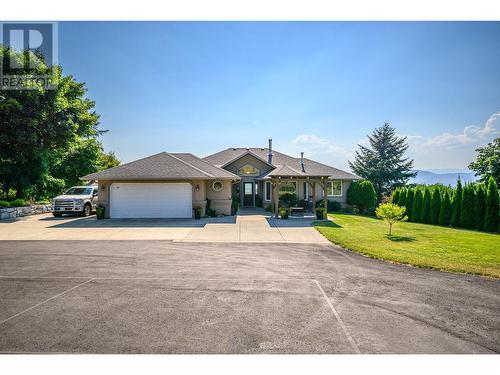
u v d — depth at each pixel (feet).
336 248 36.06
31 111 67.26
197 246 36.96
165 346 14.03
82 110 81.71
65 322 16.30
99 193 64.23
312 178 66.28
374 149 178.50
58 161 98.32
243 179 88.22
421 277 24.66
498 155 98.48
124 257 31.17
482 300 19.72
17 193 78.89
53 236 43.68
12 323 16.17
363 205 86.38
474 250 34.42
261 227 52.44
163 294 20.51
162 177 62.13
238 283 22.88
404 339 14.80
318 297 20.08
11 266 27.63
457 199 62.90
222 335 15.01
